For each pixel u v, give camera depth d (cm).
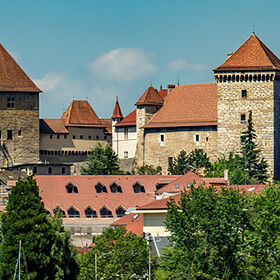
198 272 13025
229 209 13488
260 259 13550
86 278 14500
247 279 13288
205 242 13325
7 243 14400
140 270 14262
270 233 13925
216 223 13375
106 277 14312
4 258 14250
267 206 14425
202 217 13500
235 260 13325
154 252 14925
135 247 14388
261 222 14000
